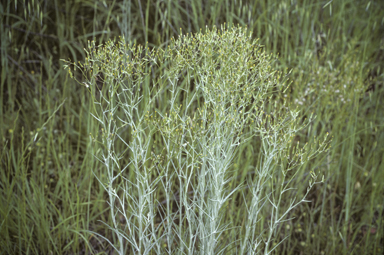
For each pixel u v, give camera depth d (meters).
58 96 2.38
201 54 1.35
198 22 2.49
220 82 1.29
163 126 1.33
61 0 2.55
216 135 1.26
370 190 2.17
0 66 2.40
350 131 2.27
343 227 1.89
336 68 2.51
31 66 2.54
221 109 1.23
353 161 2.23
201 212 1.38
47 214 1.77
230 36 1.32
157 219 1.94
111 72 1.31
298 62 2.45
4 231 1.68
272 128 1.31
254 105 1.31
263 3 2.48
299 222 1.93
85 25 2.63
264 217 1.77
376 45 2.79
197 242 1.65
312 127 2.27
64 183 1.97
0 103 2.13
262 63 1.32
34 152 2.14
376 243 1.85
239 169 2.03
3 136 2.01
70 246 1.79
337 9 2.79
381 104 2.54
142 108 1.93
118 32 2.49
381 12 2.84
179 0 2.51
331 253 1.82
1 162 1.90
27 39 2.51
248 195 1.88
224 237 1.73
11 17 2.43
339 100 2.21
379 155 2.31
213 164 1.29
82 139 2.27
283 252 1.76
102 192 1.93
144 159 1.34
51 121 2.07
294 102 2.14
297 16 2.61
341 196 2.14
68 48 2.53
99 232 1.89
